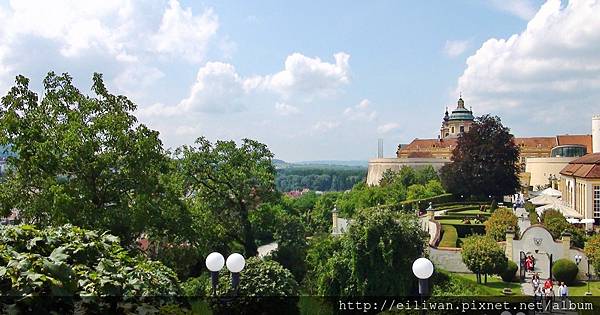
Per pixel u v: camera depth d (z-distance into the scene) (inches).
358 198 3479.3
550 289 1243.2
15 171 1227.9
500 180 3090.6
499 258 1483.8
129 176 1220.5
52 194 1081.4
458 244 1876.2
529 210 2527.1
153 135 1290.6
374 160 5083.7
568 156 4350.4
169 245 1336.1
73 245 317.7
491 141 3090.6
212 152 1704.0
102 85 1295.5
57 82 1253.7
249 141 1758.1
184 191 1713.8
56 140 1165.7
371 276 1168.8
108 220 1103.0
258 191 1750.7
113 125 1204.5
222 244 1644.9
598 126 3887.8
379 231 1180.5
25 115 1192.8
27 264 265.6
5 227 319.6
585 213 2439.7
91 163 1143.6
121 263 342.3
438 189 3410.4
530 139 5506.9
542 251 1643.7
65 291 266.7
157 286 332.2
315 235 1958.7
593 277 1571.1
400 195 3405.5
